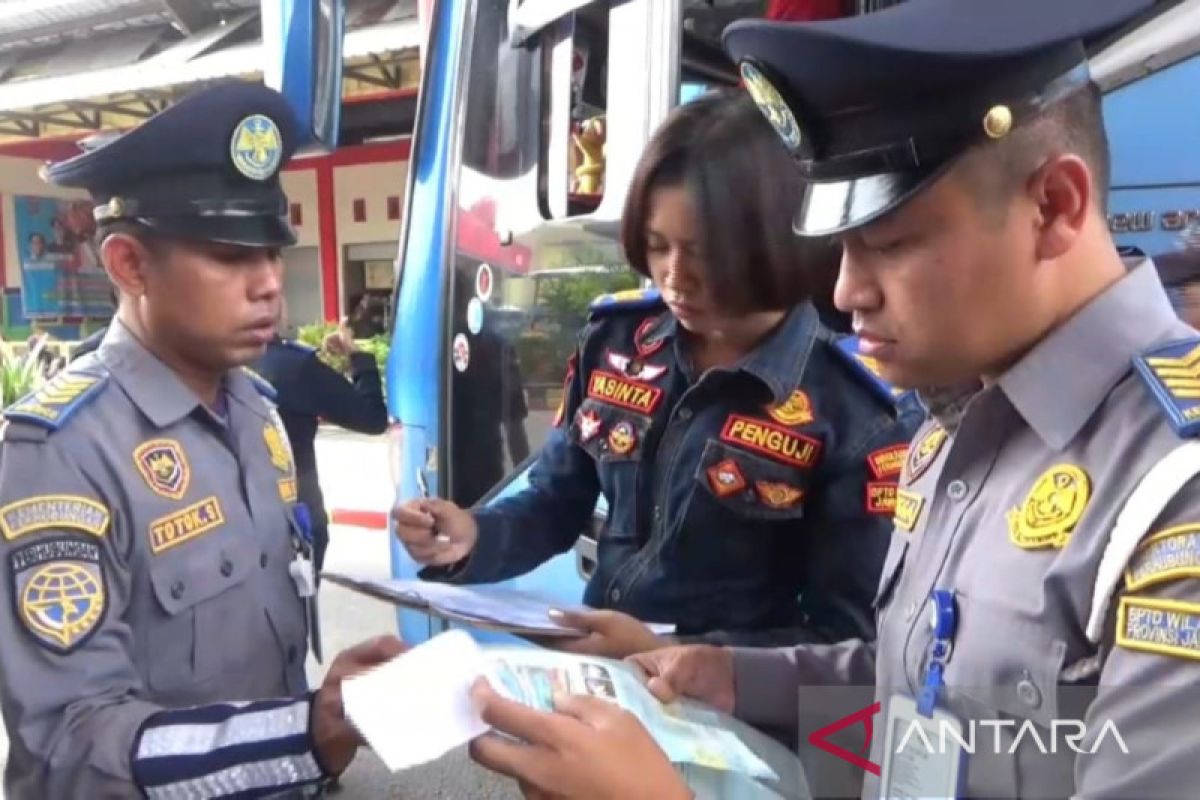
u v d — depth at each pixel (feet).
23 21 26.55
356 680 2.77
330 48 8.54
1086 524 2.41
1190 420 2.27
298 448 9.64
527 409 7.86
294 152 4.30
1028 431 2.71
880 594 3.26
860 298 2.61
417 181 9.14
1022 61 2.33
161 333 4.02
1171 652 2.13
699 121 3.97
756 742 3.40
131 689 3.63
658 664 3.62
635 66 7.02
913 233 2.45
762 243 3.91
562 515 5.31
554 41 7.74
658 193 4.02
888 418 4.13
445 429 8.31
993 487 2.76
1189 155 7.59
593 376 4.95
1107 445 2.47
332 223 40.06
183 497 3.97
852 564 4.09
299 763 3.34
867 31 2.35
